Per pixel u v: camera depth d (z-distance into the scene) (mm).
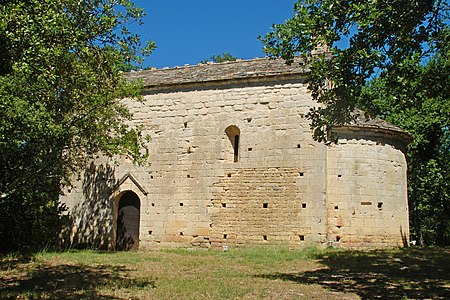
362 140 20812
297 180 20625
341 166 20484
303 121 20938
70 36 10398
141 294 10711
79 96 12820
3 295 10469
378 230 20328
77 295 10562
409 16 11250
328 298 10625
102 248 23625
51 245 23328
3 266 15547
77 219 24438
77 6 11164
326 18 11805
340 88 12367
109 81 13398
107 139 19250
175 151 23078
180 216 22438
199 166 22500
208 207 22000
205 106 22906
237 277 13445
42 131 11664
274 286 12000
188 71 25062
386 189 20891
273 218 20766
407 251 18984
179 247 22203
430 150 31641
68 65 11508
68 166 20359
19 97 11352
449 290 11625
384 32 11492
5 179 12328
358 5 11367
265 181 21156
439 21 11648
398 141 21984
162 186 23031
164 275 13719
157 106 23828
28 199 19469
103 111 17344
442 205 32750
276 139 21266
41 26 9492
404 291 11508
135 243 23469
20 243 21062
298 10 12305
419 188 32562
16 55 9727
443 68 12469
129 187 23625
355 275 13953
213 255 19172
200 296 10469
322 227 19984
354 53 11578
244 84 22344
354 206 20203
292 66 22031
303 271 14805
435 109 29719
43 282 12422
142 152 23469
